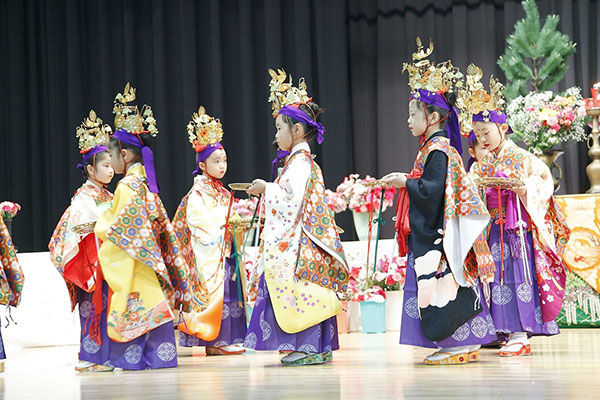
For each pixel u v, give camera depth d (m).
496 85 4.34
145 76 8.52
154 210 3.98
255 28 8.41
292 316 3.78
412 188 3.66
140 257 3.87
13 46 8.53
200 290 4.60
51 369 4.22
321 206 3.88
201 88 8.45
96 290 3.92
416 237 3.67
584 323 5.91
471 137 4.74
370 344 5.04
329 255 3.88
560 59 7.00
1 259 4.44
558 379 3.11
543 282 4.13
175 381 3.41
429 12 8.15
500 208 4.14
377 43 8.25
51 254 4.90
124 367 3.89
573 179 7.70
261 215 4.09
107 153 4.52
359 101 8.31
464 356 3.72
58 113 8.47
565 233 4.28
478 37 8.13
